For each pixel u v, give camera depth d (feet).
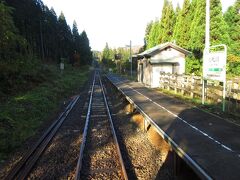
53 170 26.08
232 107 39.73
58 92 78.69
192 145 24.26
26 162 27.76
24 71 75.20
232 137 26.55
